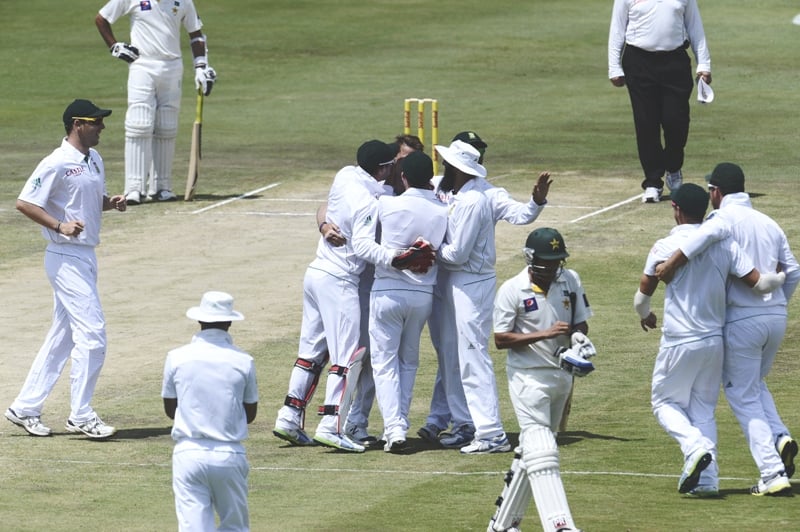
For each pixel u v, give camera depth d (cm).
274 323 5438
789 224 6681
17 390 4647
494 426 3969
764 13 14812
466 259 3912
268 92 11319
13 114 10481
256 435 4209
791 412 4191
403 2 15625
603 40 13512
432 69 12200
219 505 2916
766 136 9062
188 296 5844
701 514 3234
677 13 7000
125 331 5356
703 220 3512
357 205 3947
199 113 7644
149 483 3691
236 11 15012
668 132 7188
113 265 6372
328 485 3647
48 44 13412
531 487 2970
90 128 4209
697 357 3425
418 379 4784
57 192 4175
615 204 7275
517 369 3253
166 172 7719
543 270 3219
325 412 4031
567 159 8506
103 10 7525
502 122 9869
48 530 3222
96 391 4662
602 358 4909
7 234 6988
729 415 4300
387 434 3991
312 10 15112
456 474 3750
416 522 3241
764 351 3506
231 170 8456
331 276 4047
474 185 3997
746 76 11644
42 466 3869
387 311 3956
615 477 3609
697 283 3422
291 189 7900
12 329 5388
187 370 2884
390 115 10206
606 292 5750
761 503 3338
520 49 13075
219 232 6975
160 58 7562
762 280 3438
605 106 10500
